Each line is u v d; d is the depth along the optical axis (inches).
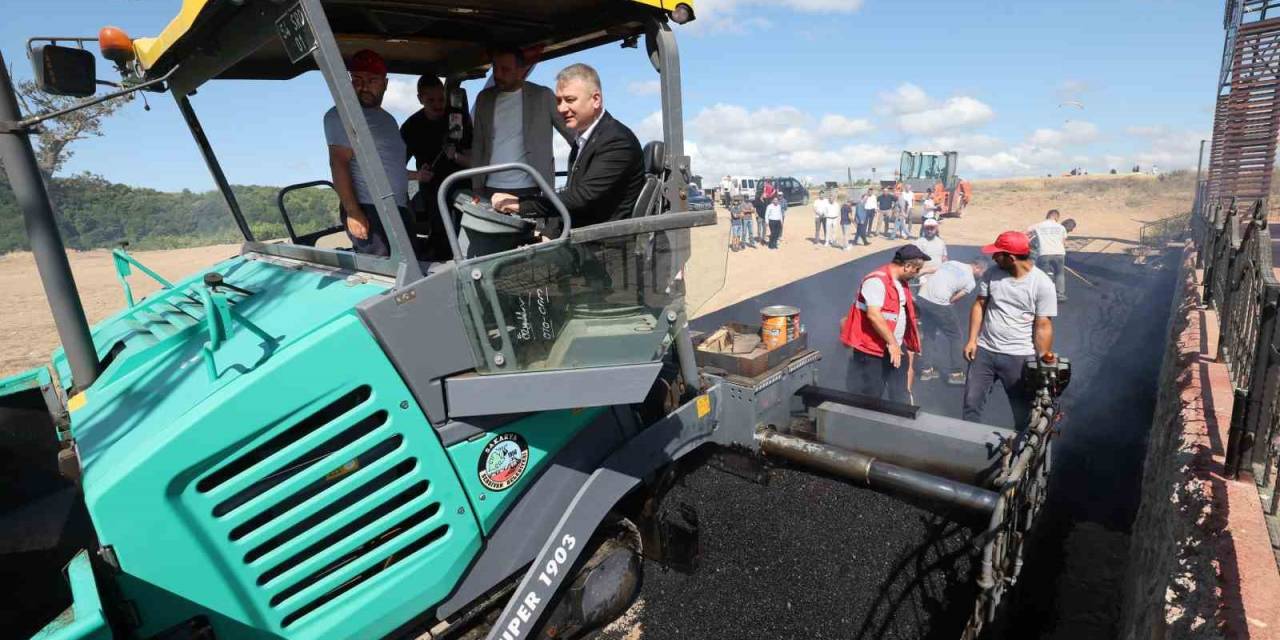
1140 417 225.0
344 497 89.0
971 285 246.4
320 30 82.0
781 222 706.8
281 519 84.7
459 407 91.4
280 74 132.0
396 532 95.1
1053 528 166.1
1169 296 363.6
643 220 104.9
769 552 130.6
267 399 79.7
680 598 131.3
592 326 101.7
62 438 114.2
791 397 159.8
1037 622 135.3
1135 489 182.9
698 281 118.0
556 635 114.6
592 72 109.6
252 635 85.4
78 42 110.1
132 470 74.7
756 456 145.3
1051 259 363.3
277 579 86.0
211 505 79.9
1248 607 76.8
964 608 116.6
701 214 115.3
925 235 352.8
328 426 84.2
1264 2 477.4
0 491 116.2
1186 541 95.5
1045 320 176.1
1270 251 134.0
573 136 127.6
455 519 96.2
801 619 121.0
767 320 159.8
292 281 115.6
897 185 828.6
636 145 112.7
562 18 127.1
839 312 348.8
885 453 146.4
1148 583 114.3
